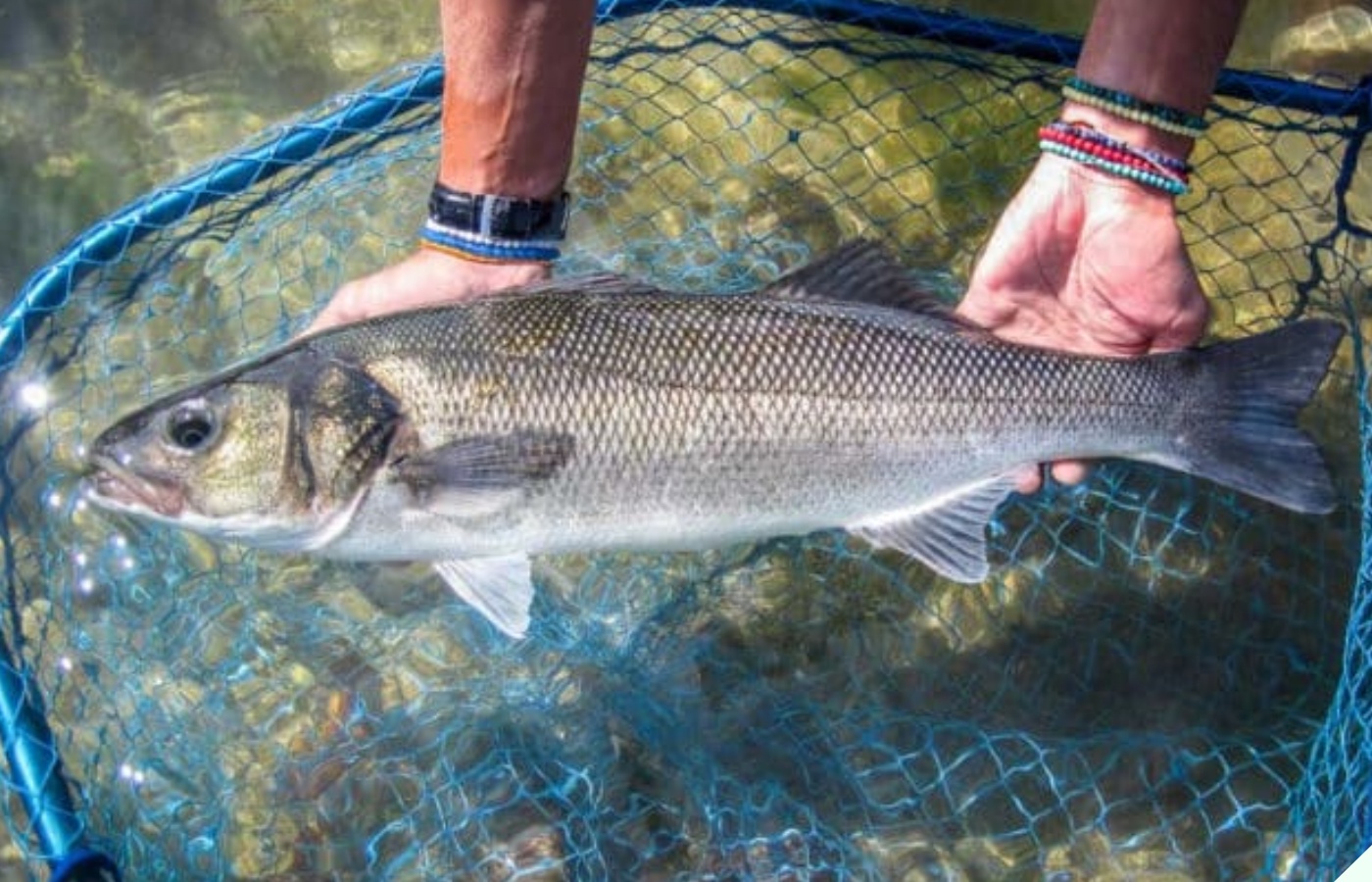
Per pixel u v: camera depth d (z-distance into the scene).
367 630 0.82
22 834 0.72
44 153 0.97
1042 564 0.84
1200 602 0.83
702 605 0.82
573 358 0.64
